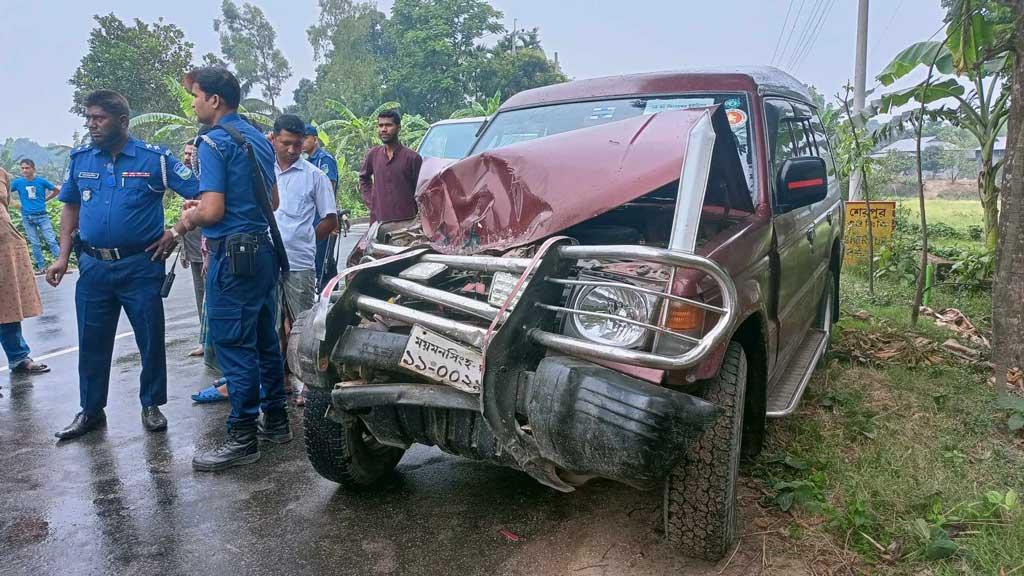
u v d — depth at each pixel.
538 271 2.40
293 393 5.15
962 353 5.51
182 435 4.33
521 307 2.37
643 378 2.31
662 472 2.19
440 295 2.60
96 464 3.89
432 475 3.68
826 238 5.07
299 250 4.83
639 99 3.94
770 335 3.34
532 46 44.53
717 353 2.54
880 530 2.96
